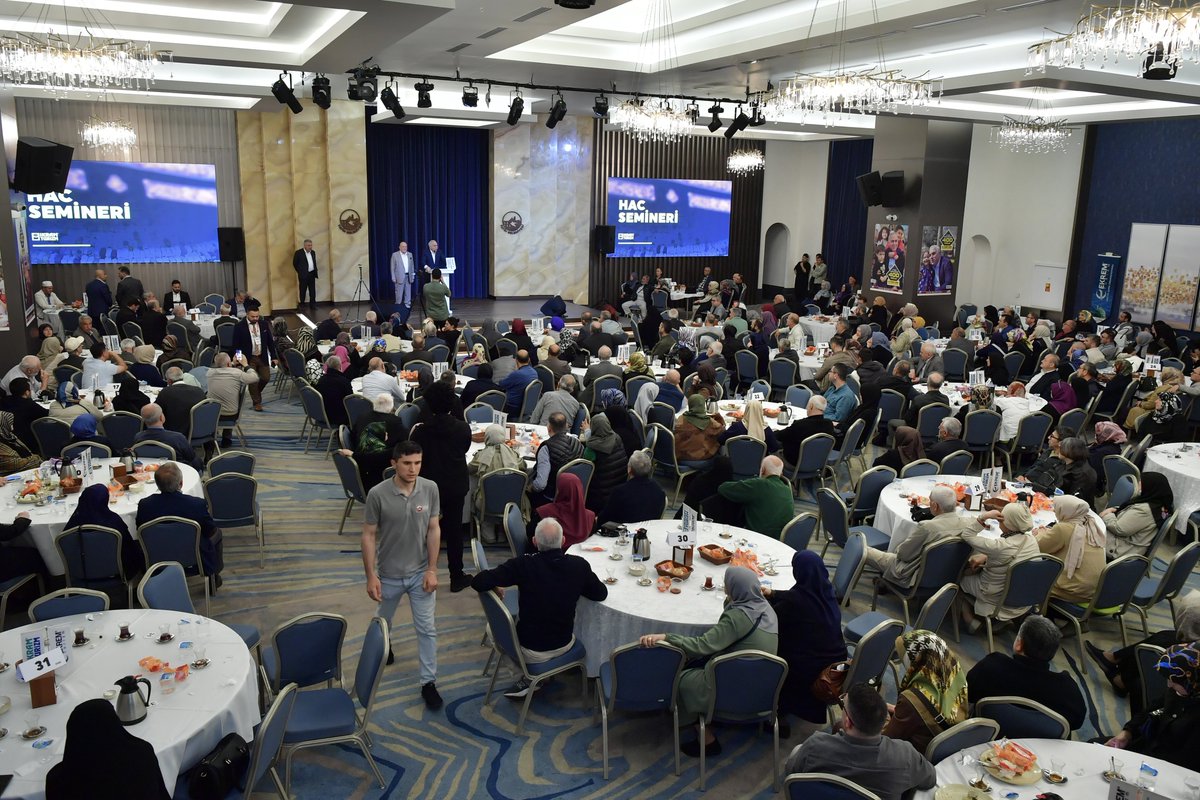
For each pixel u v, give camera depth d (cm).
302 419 1155
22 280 1269
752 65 1152
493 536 742
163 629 439
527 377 1007
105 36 1062
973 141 1966
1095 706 530
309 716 419
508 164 2112
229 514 674
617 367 1068
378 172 2050
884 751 342
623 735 487
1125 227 1777
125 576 565
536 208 2161
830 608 450
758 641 432
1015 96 1558
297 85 1456
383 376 946
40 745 347
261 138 1847
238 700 390
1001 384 1184
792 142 2420
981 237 2027
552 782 447
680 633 466
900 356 1330
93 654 416
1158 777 352
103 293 1551
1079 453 727
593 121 2164
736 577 442
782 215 2458
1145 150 1728
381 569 503
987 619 580
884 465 784
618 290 2294
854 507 713
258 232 1888
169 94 1611
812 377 1255
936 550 570
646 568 533
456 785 443
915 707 397
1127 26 707
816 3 952
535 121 2027
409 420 881
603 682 464
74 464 695
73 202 1731
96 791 304
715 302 1689
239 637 437
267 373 1269
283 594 659
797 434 837
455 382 979
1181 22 671
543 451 695
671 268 2362
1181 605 444
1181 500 770
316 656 441
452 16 857
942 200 1702
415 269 2119
